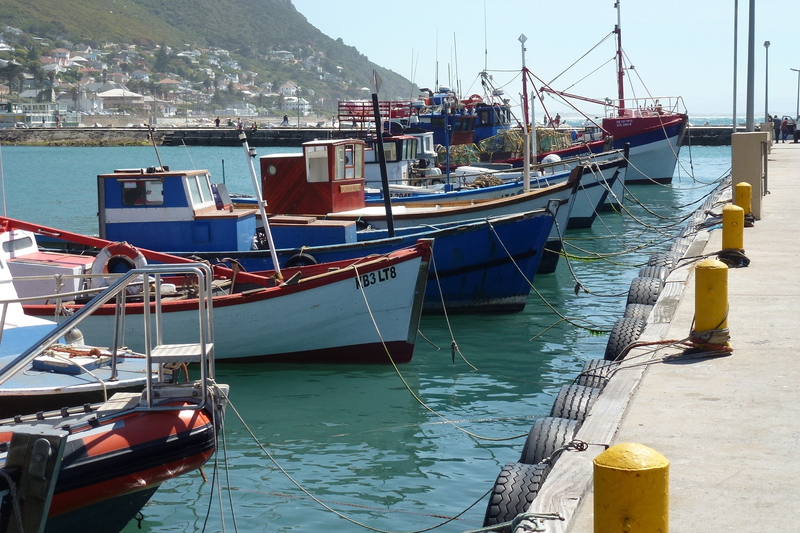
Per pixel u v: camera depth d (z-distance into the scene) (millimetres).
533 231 15984
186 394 6734
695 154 63969
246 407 10758
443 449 9188
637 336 9055
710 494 4762
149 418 6590
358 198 17969
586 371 7715
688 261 12234
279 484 8281
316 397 11164
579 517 4504
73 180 54656
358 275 12258
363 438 9562
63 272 11789
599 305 16875
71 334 8398
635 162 39844
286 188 17125
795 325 8562
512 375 12086
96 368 7613
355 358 12758
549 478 4910
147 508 7805
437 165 29969
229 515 7629
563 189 19250
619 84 41906
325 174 16891
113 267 12008
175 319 12016
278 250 14711
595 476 3359
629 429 5820
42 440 5504
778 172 27391
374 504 7777
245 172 58719
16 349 7852
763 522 4406
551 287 18875
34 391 6965
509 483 5145
